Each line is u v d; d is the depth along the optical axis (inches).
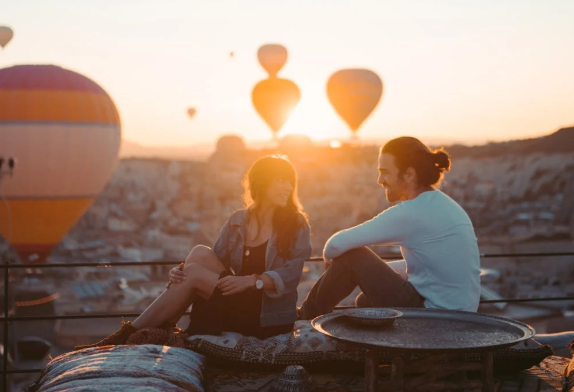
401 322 112.5
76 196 943.0
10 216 924.6
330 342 130.6
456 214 134.0
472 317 113.3
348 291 139.3
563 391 114.2
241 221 139.9
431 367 102.4
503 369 131.6
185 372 108.7
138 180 5659.5
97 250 3718.0
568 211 3068.4
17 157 898.1
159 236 4188.0
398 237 133.4
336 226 3902.6
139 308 2009.1
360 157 4790.8
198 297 135.9
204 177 5610.2
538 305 1573.6
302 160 4749.0
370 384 102.7
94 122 931.3
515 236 2898.6
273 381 122.1
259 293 136.1
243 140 5846.5
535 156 4490.7
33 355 1038.4
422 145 138.5
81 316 162.7
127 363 106.8
